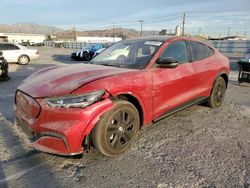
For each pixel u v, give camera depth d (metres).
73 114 2.89
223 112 5.25
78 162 3.20
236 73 11.99
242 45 35.28
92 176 2.91
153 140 3.83
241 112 5.29
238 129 4.33
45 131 2.96
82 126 2.91
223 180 2.82
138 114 3.53
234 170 3.02
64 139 2.88
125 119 3.36
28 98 3.12
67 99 2.90
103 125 3.08
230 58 22.64
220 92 5.52
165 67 3.75
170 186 2.72
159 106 3.88
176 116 4.91
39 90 3.11
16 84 8.49
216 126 4.45
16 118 3.53
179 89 4.21
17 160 3.24
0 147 3.57
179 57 4.34
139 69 3.67
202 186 2.72
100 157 3.32
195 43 4.83
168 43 4.18
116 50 4.46
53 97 2.94
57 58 22.02
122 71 3.51
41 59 20.45
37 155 3.36
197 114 5.06
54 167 3.09
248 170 3.02
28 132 3.18
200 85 4.77
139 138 3.89
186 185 2.73
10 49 15.48
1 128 4.23
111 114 3.14
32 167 3.08
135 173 2.96
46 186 2.73
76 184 2.76
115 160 3.25
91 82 3.09
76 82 3.12
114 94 3.16
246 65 8.37
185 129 4.27
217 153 3.44
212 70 5.04
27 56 16.09
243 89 8.00
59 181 2.81
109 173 2.97
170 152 3.46
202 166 3.11
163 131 4.18
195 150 3.53
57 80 3.27
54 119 2.92
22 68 13.64
